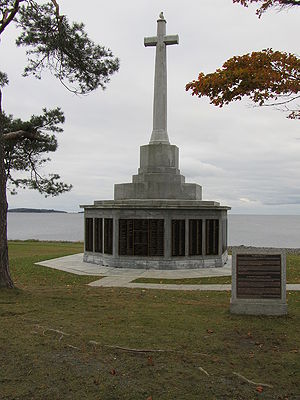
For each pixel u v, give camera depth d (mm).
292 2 9070
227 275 18297
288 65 8070
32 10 15844
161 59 22547
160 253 20062
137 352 7332
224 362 7023
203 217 20719
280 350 7699
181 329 8805
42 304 10977
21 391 5949
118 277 17734
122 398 5820
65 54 16734
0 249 12453
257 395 5902
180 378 6379
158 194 21422
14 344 7617
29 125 26672
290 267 20859
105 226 21234
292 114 9070
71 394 5898
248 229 133750
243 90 8406
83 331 8484
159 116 22641
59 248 33500
